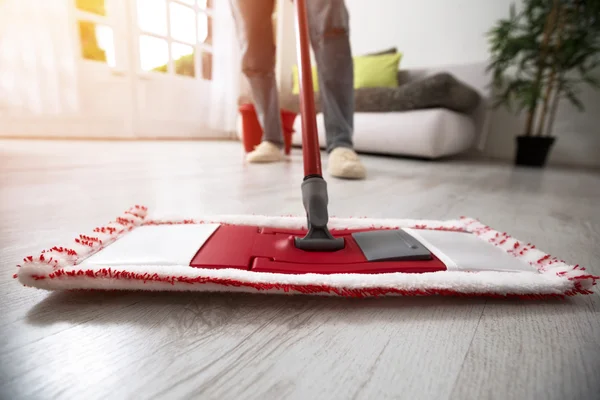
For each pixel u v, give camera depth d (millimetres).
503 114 2703
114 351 302
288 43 3535
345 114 1315
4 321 340
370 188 1121
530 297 416
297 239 469
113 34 2541
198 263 412
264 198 906
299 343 325
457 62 2711
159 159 1660
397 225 621
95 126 2617
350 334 343
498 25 2502
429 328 358
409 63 2928
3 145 1966
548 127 2324
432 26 2771
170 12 2781
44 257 380
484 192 1196
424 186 1228
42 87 2125
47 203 782
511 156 2717
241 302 395
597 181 1663
